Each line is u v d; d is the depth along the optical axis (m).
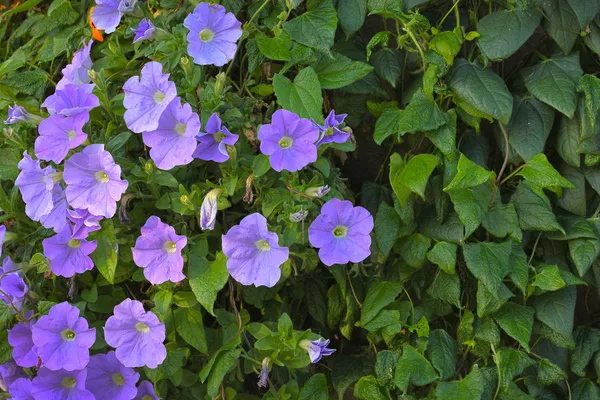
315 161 1.24
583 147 1.30
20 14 1.54
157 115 1.20
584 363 1.36
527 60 1.35
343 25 1.31
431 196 1.33
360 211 1.23
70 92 1.24
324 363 1.43
